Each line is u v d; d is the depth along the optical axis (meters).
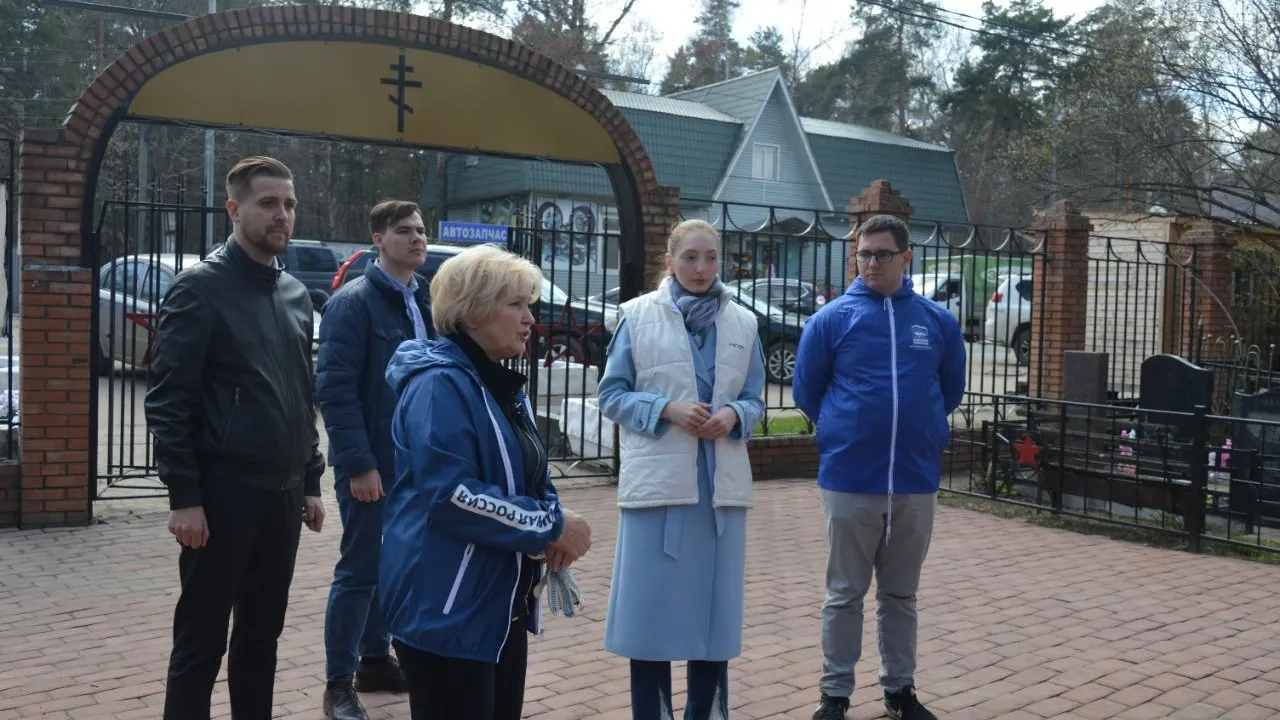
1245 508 7.47
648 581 3.52
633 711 3.62
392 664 4.34
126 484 8.38
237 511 3.25
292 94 7.84
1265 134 13.16
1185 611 5.70
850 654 4.13
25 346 7.00
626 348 3.71
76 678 4.44
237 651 3.43
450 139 8.41
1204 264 13.59
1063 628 5.38
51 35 28.89
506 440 2.66
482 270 2.65
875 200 9.78
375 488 3.94
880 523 4.09
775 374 14.12
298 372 3.46
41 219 7.02
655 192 9.16
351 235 36.56
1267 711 4.29
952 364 4.30
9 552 6.48
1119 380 15.30
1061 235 11.52
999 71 36.31
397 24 8.05
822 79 45.62
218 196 31.84
